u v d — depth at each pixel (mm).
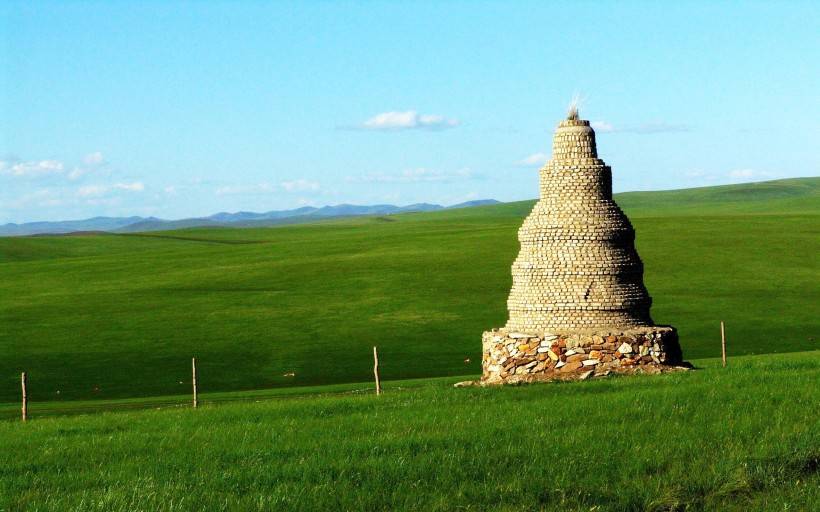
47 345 80375
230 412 33719
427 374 63438
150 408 43906
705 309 88375
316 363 70312
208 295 103438
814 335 76312
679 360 40250
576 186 39500
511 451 23344
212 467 23594
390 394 36219
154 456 25594
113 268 127312
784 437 23156
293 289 105000
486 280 105250
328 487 20859
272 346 77875
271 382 63031
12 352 77500
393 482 21281
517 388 34812
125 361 72812
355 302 96562
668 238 125938
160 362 72250
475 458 22828
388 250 130250
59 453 26891
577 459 22391
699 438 23844
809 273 103688
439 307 92875
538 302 39594
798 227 134375
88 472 23969
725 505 19578
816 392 29547
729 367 38312
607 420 26906
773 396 29062
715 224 140750
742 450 22375
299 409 33219
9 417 42281
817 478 20750
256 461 23812
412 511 19359
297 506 19688
